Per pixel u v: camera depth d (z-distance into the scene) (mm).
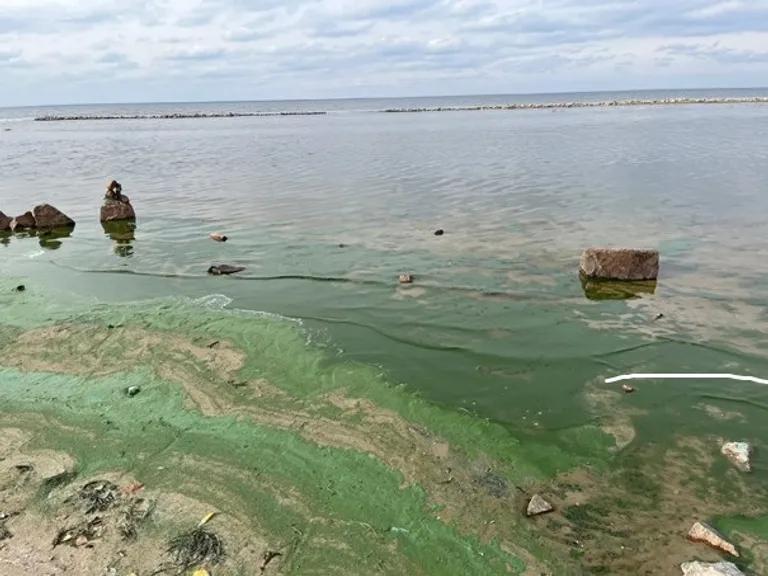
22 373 10031
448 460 7566
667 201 22141
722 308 12219
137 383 9570
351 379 9594
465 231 18828
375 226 19859
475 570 5898
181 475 7320
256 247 17672
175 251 17516
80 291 14094
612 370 9859
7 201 26672
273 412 8672
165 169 36781
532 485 7121
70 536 6363
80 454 7797
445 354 10492
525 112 104875
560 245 16906
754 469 7320
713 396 8984
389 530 6398
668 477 7223
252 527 6449
